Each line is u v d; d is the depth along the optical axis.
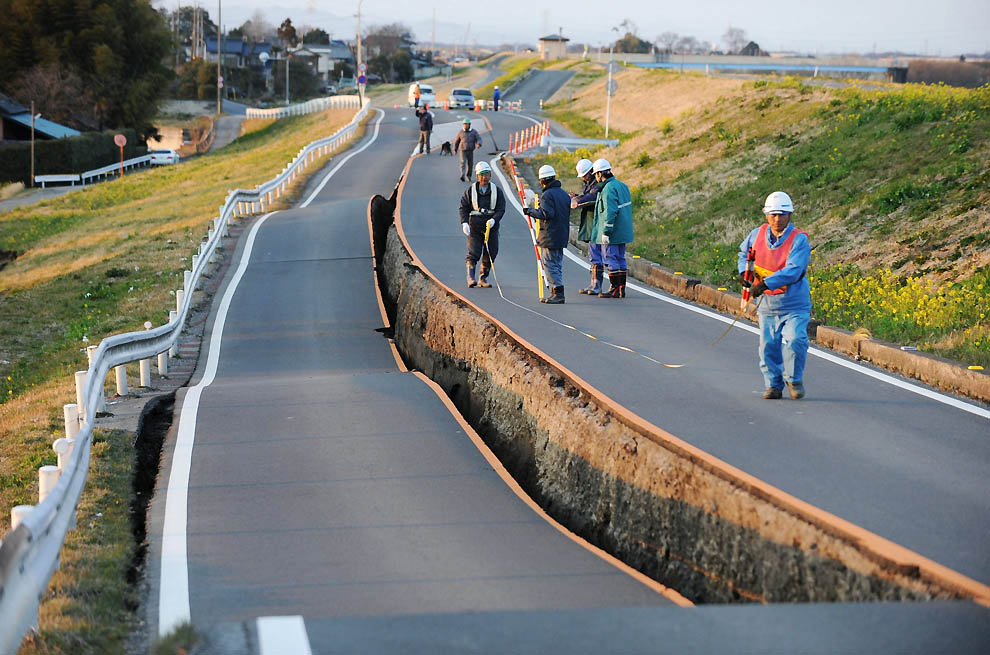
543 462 9.13
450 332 13.27
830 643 4.42
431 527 7.77
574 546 7.44
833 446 7.64
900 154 20.30
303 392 12.01
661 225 22.53
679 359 10.99
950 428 8.30
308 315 17.91
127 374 14.02
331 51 195.12
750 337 12.48
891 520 6.03
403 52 175.75
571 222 23.92
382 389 12.12
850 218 17.91
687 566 6.66
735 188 23.59
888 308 12.72
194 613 6.16
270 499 8.38
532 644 4.47
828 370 10.66
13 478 9.21
